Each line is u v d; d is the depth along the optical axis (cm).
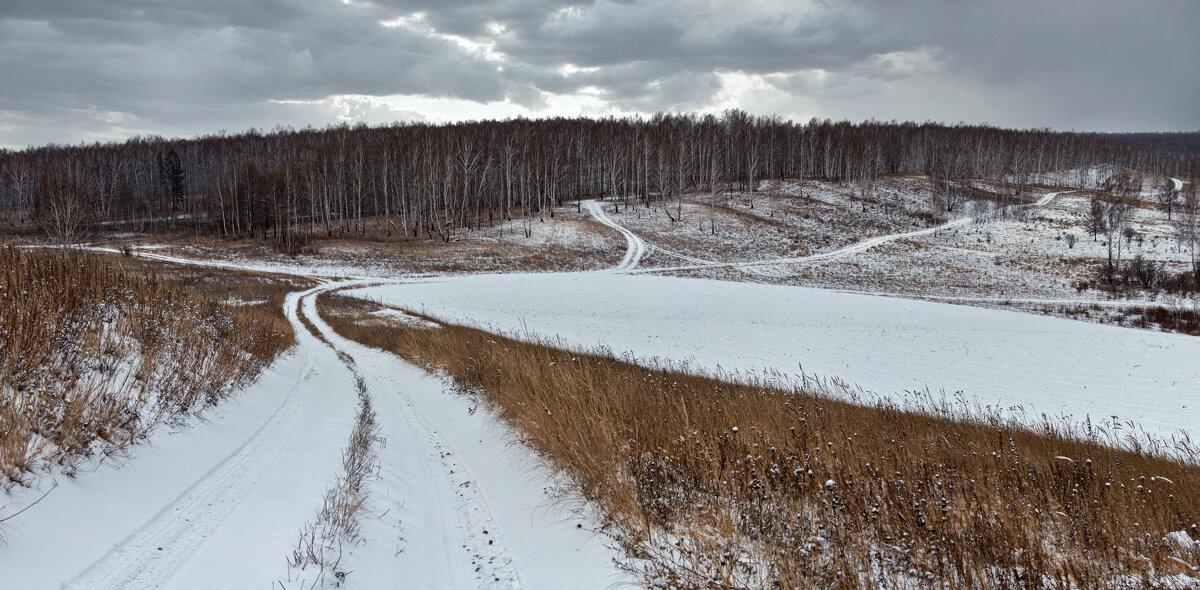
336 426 868
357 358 1952
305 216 9594
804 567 370
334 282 5300
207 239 7569
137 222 9625
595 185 12194
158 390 709
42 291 787
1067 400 1800
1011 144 15738
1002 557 372
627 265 6881
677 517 474
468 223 8806
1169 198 10131
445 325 2880
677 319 3359
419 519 556
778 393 1060
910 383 1983
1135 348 2641
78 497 446
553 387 821
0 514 386
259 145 13150
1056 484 500
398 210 10150
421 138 10062
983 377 2103
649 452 581
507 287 4862
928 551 381
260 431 793
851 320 3350
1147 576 355
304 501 534
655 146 10944
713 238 8181
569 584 419
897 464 540
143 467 542
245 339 1306
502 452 739
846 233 8775
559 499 561
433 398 1159
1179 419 1579
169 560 403
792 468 506
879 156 13550
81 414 530
